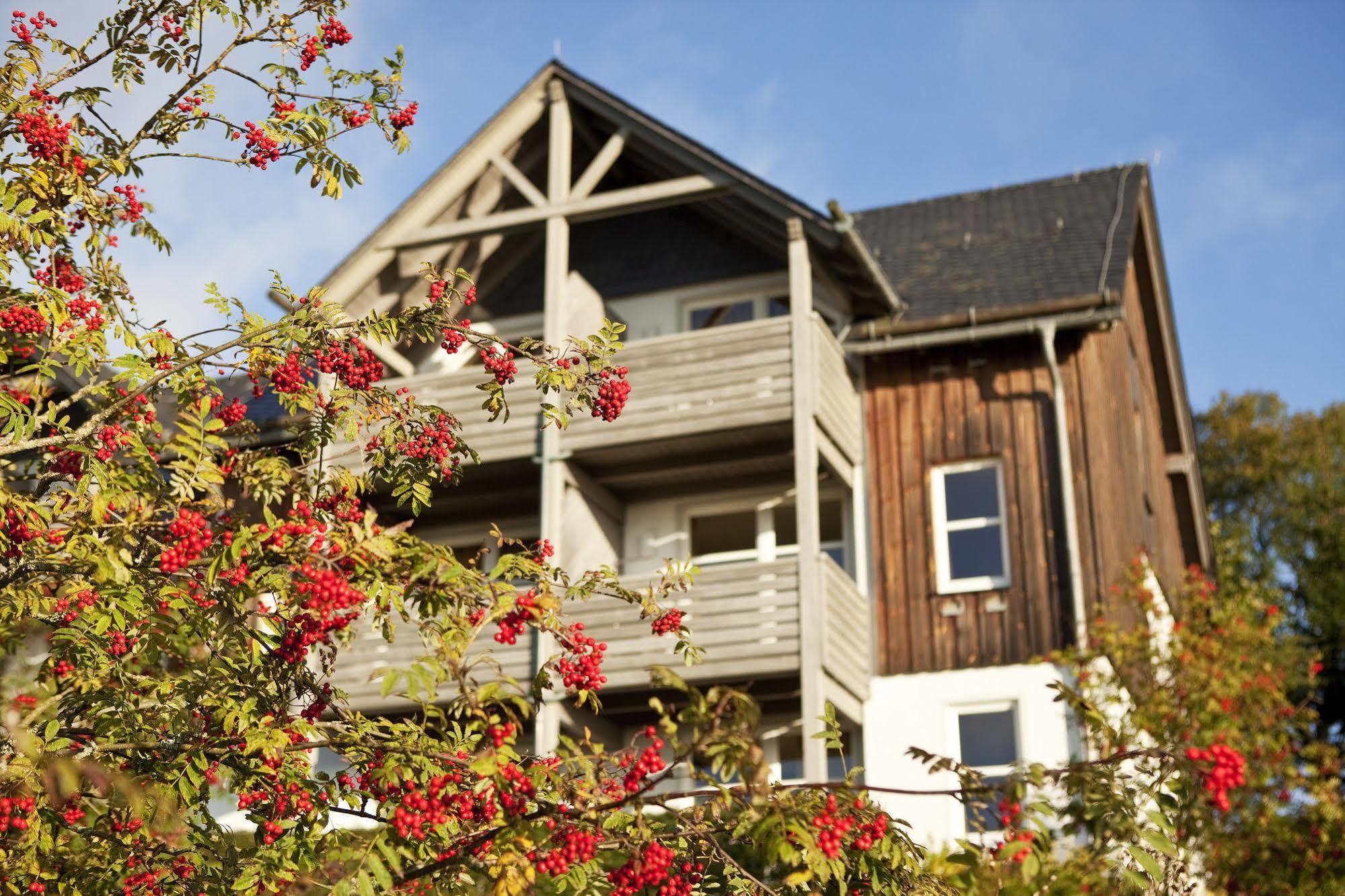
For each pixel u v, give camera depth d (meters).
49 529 5.94
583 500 17.02
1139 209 20.55
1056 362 16.42
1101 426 17.27
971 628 16.14
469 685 5.12
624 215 19.47
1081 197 20.11
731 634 15.19
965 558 16.50
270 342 6.37
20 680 5.89
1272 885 13.59
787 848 4.82
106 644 6.09
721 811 5.30
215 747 5.93
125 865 6.04
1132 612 16.72
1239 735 14.26
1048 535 16.19
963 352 17.14
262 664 6.05
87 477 5.86
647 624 15.50
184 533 5.41
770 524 17.42
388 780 5.25
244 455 6.48
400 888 5.46
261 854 5.73
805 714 14.67
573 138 18.91
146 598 5.82
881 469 17.03
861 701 16.20
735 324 17.48
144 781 5.88
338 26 7.03
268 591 5.54
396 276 18.55
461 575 5.08
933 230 20.19
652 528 17.75
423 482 6.56
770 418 15.88
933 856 8.48
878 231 20.72
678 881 5.30
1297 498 34.84
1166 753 4.70
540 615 5.27
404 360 18.92
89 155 6.90
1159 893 8.12
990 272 18.08
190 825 6.44
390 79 6.96
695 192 16.97
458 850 5.40
